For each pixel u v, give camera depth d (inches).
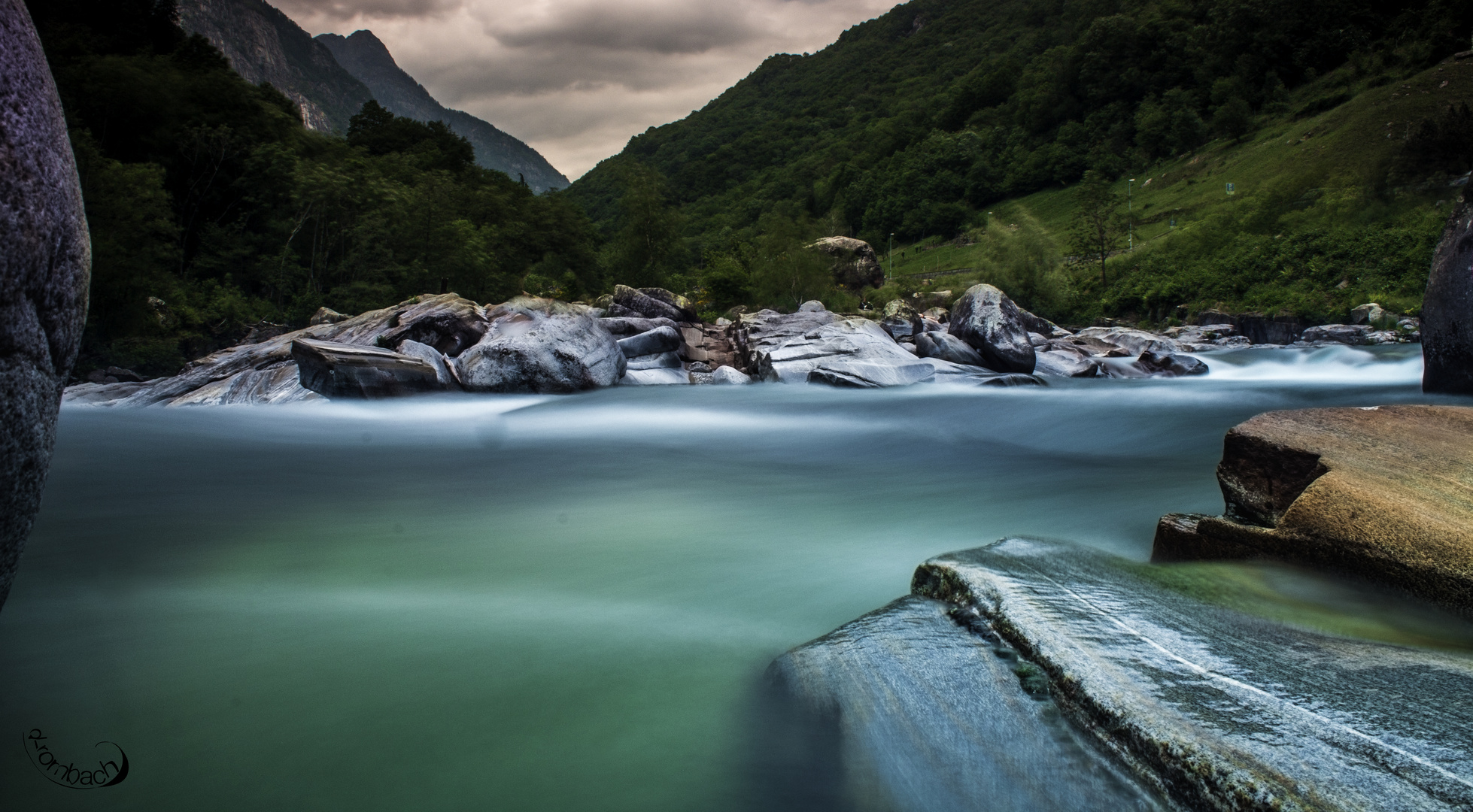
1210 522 141.3
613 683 105.6
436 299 694.5
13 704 97.3
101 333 1142.3
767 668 107.3
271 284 1734.7
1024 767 77.1
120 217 1229.7
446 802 78.5
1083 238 2674.7
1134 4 6225.4
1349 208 2224.4
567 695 101.6
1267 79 4343.0
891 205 5516.7
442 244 1852.9
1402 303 1579.7
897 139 6633.9
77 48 2058.3
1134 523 205.0
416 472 303.0
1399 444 140.6
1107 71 5428.2
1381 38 4207.7
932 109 7209.6
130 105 1868.8
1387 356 934.4
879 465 328.2
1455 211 361.1
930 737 83.7
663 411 509.4
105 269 1115.9
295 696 100.7
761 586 153.3
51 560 168.7
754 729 92.1
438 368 569.3
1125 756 74.0
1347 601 114.0
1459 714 73.4
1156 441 384.5
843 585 154.0
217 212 2001.7
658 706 98.5
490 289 1923.0
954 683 91.2
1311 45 4419.3
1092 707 80.1
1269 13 4633.4
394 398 534.3
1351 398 508.1
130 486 265.6
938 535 197.3
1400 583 110.9
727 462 335.3
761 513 224.7
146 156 1882.4
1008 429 431.8
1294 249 1999.3
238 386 563.5
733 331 939.3
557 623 130.4
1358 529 118.2
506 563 168.6
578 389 612.4
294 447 367.2
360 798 79.2
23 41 87.9
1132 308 2250.2
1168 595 113.1
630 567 167.5
